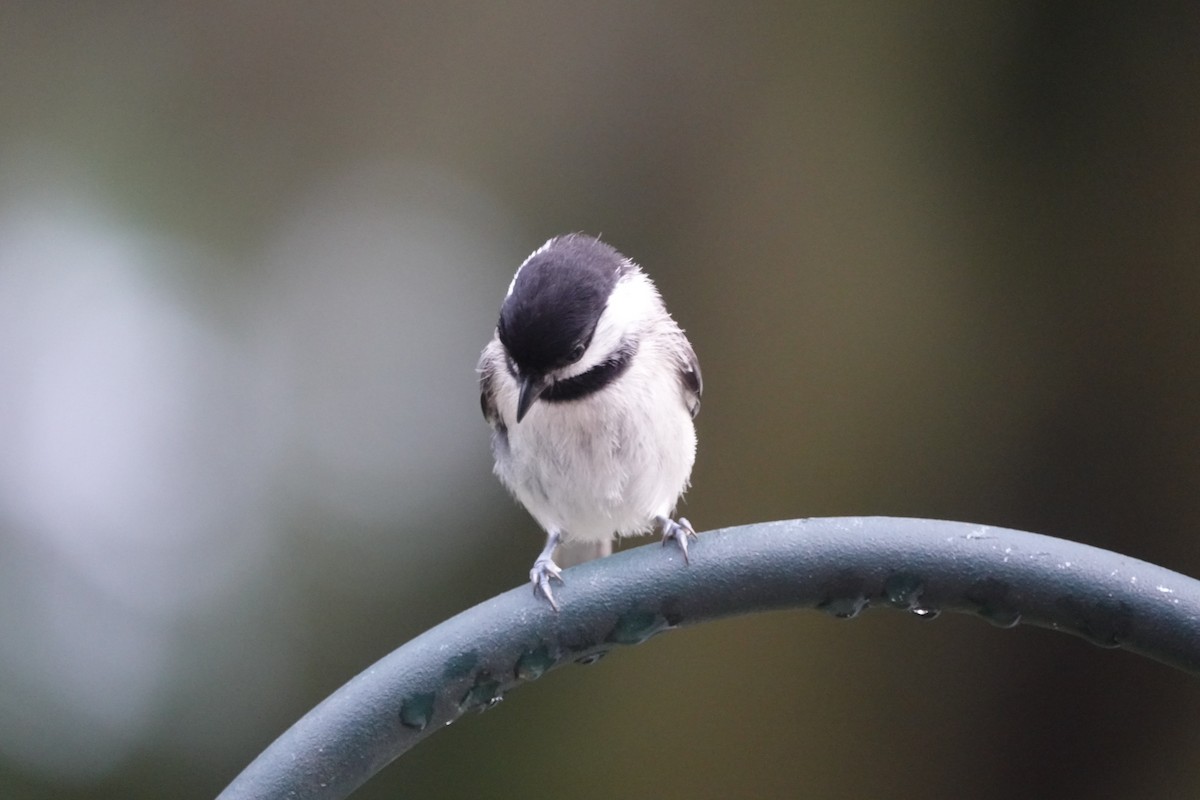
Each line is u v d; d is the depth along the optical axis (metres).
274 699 8.26
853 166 9.40
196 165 9.39
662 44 9.60
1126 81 9.18
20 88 9.26
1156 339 8.91
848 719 8.74
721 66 9.55
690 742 8.62
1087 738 8.66
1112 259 9.09
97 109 9.35
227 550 8.53
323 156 9.54
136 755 7.97
